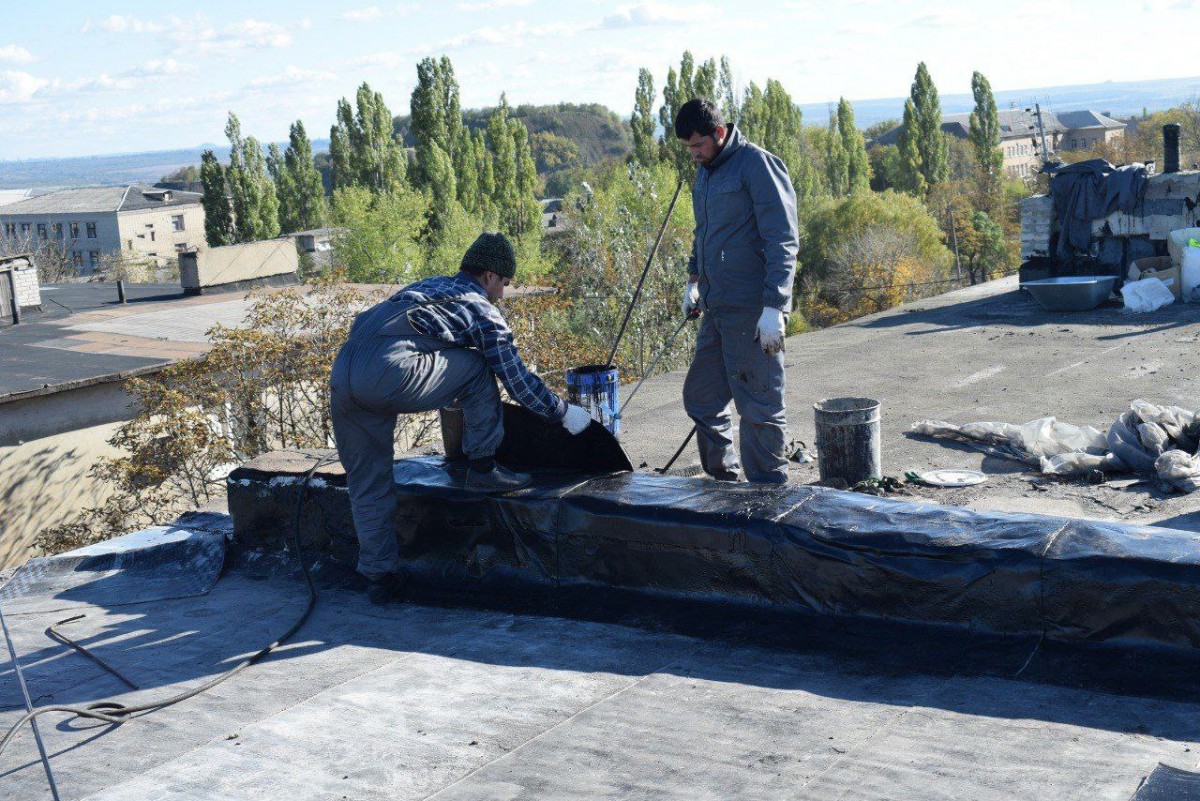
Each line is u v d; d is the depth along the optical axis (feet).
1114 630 10.18
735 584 12.55
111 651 13.50
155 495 43.78
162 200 459.32
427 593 14.80
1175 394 24.81
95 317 70.90
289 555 16.72
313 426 46.85
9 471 45.62
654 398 29.01
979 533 11.23
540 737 9.56
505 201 233.96
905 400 26.48
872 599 11.57
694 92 230.68
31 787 9.48
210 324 64.64
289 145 278.67
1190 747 8.18
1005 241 271.08
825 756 8.54
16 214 442.91
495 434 14.30
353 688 11.37
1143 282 38.32
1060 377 27.81
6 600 16.16
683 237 132.87
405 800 8.54
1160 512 15.97
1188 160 246.47
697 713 9.84
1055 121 617.21
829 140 291.17
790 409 26.53
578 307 96.73
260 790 8.94
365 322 13.37
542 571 14.08
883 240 197.47
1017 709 9.29
